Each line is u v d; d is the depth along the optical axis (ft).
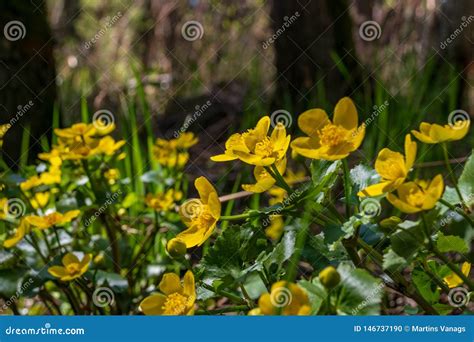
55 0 13.85
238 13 14.02
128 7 14.02
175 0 13.94
